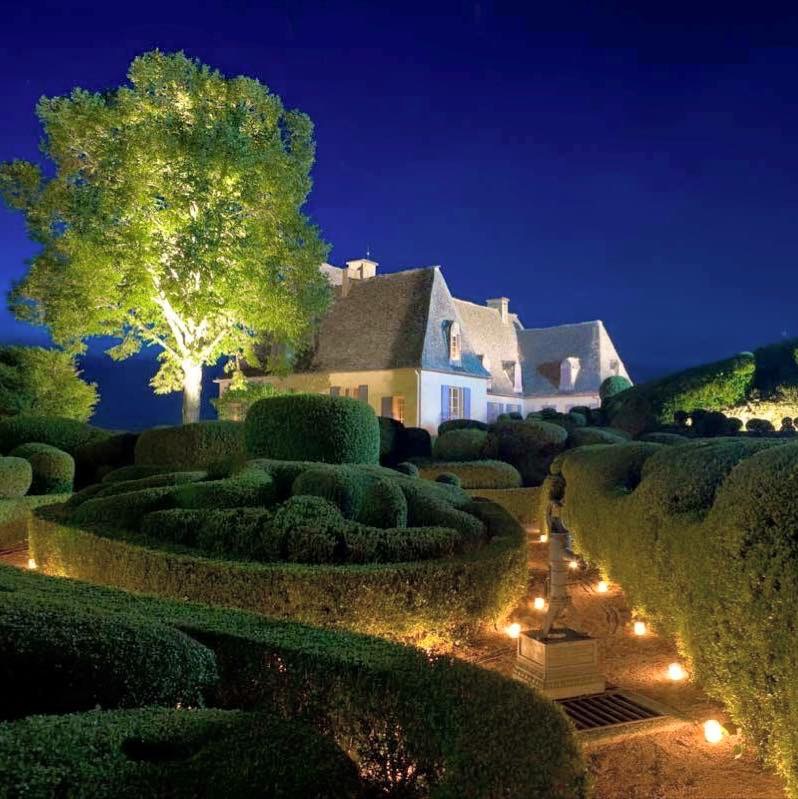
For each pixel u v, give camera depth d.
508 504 17.56
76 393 24.28
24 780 2.70
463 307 44.56
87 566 8.57
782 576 4.61
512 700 3.64
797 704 4.28
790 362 23.03
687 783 4.56
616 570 9.29
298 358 36.28
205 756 3.09
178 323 24.83
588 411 25.44
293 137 25.58
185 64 23.78
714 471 6.99
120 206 22.27
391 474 10.99
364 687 3.97
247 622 4.95
